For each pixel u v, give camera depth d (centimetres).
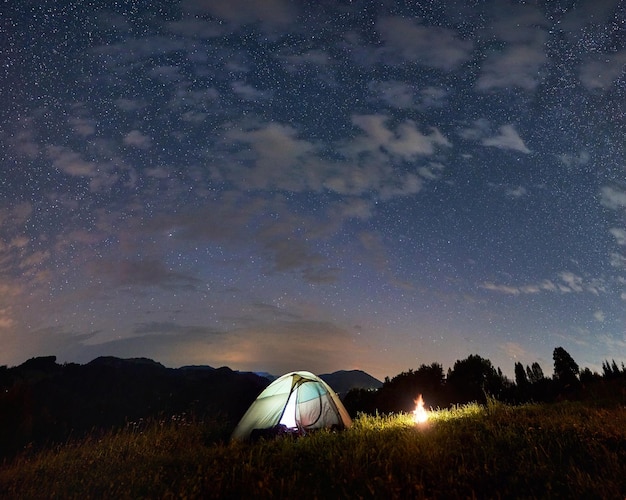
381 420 1079
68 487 613
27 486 636
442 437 704
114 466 710
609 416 794
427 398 1783
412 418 1076
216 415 1362
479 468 534
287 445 744
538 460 550
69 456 842
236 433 1027
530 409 1056
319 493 498
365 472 544
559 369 1977
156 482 585
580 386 1811
